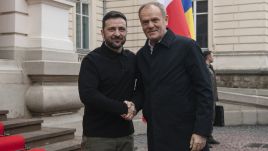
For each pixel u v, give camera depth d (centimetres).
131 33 2302
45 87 762
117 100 392
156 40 372
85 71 386
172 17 768
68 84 815
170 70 366
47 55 786
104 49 392
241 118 1427
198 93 362
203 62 368
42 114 762
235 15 1970
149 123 379
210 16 2027
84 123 401
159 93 366
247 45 1930
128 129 404
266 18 1920
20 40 783
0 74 720
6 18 783
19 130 640
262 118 1440
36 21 800
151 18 367
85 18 2302
